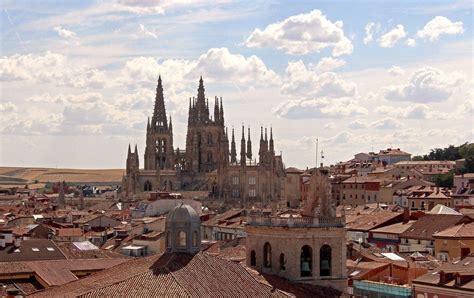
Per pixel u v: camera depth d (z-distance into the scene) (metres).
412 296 150.12
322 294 115.31
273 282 111.44
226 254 158.12
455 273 146.50
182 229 111.50
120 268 112.06
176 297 96.75
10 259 163.00
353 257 176.12
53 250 173.25
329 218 120.44
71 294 102.94
